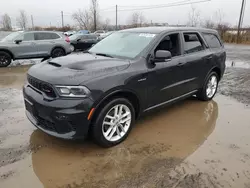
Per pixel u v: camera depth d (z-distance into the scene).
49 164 2.94
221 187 2.55
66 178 2.69
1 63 9.88
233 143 3.50
